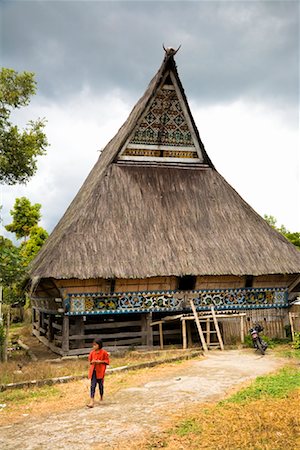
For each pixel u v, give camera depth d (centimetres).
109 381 1255
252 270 1897
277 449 721
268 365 1439
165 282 1859
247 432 791
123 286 1817
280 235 2138
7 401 1069
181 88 2162
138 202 2034
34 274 1747
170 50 2098
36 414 958
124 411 941
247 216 2145
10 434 832
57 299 1798
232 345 1848
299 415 872
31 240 3791
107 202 1988
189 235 1975
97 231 1866
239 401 980
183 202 2097
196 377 1268
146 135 2186
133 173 2133
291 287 2020
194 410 930
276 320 1989
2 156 1712
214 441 760
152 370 1405
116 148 2278
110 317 2155
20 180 1808
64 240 1800
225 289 1942
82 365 1505
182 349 1791
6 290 2147
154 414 911
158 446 746
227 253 1944
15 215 4297
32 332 2536
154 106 2177
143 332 1855
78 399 1067
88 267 1720
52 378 1261
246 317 1956
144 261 1811
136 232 1916
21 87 1727
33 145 1773
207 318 1842
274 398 998
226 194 2195
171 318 1834
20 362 1623
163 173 2173
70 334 1808
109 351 1788
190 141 2236
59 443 772
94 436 797
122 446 749
